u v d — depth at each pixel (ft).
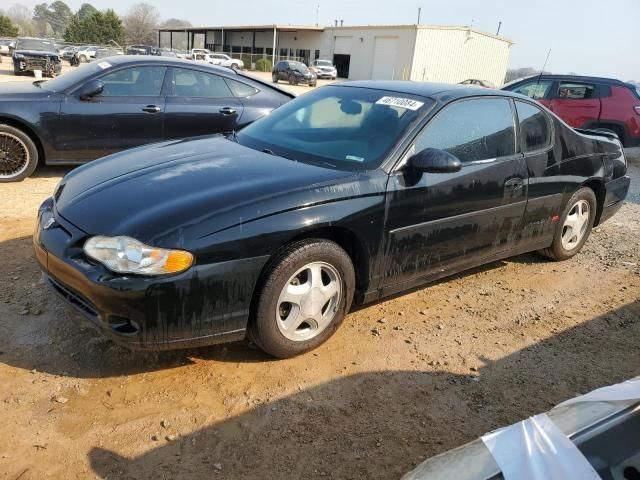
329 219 10.30
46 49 84.17
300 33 187.21
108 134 21.97
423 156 11.33
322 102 14.02
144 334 9.05
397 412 9.70
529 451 4.96
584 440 5.07
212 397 9.64
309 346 10.92
